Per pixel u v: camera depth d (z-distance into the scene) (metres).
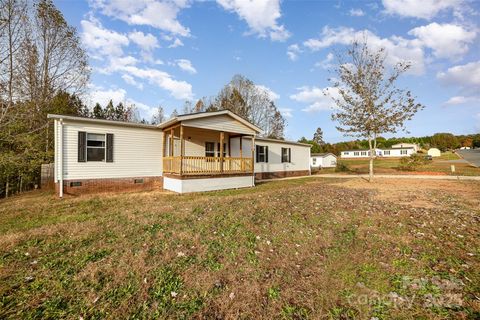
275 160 19.42
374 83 14.02
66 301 2.49
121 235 4.39
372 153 14.75
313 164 37.38
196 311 2.37
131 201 8.21
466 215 6.00
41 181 14.51
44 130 15.36
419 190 10.73
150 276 2.96
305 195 8.89
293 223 5.22
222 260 3.45
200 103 36.97
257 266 3.29
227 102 32.38
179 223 5.13
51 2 15.30
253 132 13.76
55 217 6.00
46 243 4.03
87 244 3.98
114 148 10.74
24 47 14.01
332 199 8.12
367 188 11.55
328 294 2.65
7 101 12.21
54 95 16.48
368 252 3.75
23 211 6.70
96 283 2.80
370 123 14.02
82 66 17.20
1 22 11.66
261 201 7.52
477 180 14.52
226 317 2.29
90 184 10.07
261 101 34.59
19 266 3.19
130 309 2.38
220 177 12.02
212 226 4.93
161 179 12.23
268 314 2.33
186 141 13.33
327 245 4.07
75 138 9.71
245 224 5.07
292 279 2.96
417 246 3.98
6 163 12.52
